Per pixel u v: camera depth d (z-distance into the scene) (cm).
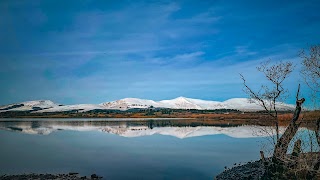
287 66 2364
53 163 4266
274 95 2403
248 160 4412
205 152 5356
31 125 16612
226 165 4022
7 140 7731
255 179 2856
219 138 8006
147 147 6241
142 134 10019
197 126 14725
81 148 6131
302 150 2166
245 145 6341
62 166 4022
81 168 3878
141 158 4747
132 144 6844
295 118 2191
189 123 18512
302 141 2244
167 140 7731
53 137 8738
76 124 18188
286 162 2166
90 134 10075
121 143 7075
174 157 4825
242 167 3612
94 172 3616
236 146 6181
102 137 8856
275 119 2388
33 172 3609
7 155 5069
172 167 3925
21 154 5197
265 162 2341
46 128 13675
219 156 4862
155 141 7506
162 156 4944
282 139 2214
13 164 4159
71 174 3472
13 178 3170
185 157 4809
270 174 2241
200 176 3362
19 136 9006
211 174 3453
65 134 9975
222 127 13462
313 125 2158
